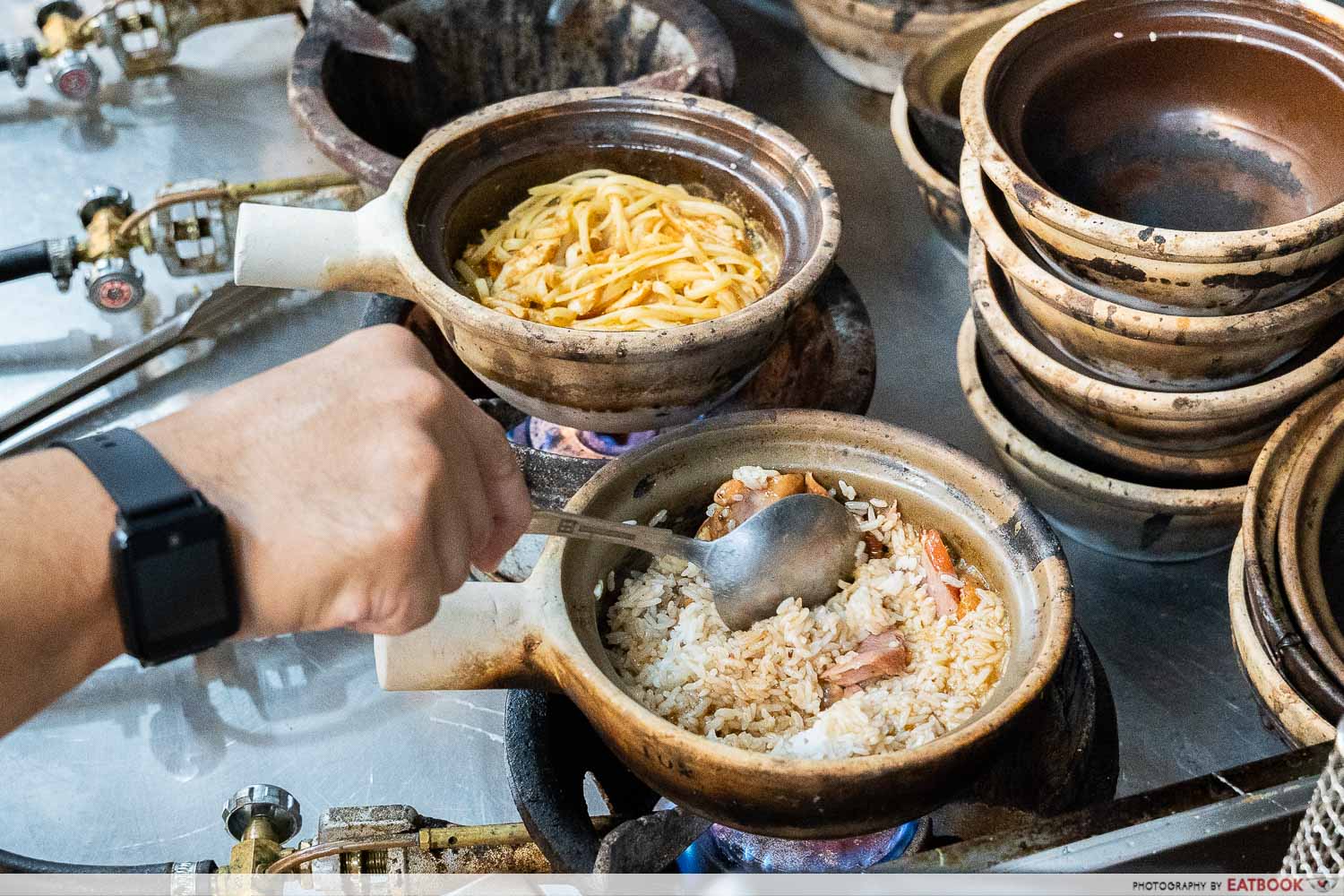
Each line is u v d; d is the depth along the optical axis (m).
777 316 0.92
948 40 1.27
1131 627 1.04
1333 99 0.92
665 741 0.69
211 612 0.57
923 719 0.80
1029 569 0.81
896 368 1.26
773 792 0.68
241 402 0.62
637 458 0.87
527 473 0.98
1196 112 1.00
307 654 1.08
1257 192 0.98
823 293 1.13
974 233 1.02
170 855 0.95
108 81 1.75
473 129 1.10
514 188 1.15
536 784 0.80
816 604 0.89
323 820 0.83
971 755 0.69
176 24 1.72
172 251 1.35
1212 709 0.98
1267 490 0.82
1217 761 0.95
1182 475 0.96
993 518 0.84
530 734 0.82
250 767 1.00
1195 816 0.65
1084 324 0.89
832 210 1.02
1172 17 0.96
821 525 0.87
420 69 1.53
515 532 0.74
